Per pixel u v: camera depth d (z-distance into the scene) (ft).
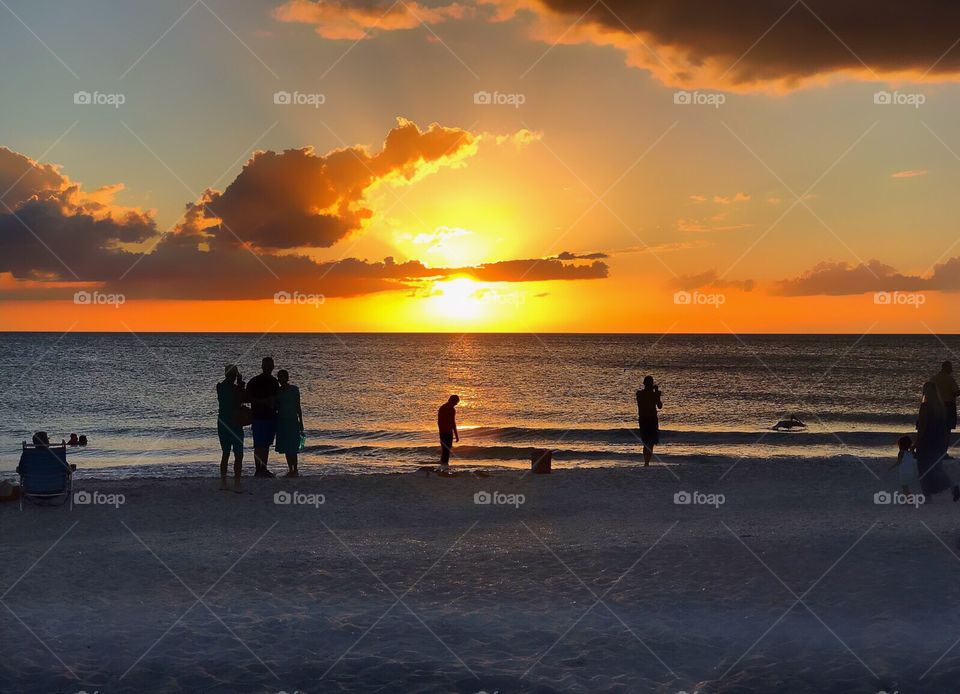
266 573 32.73
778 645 24.16
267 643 24.58
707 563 33.73
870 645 23.93
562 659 23.30
